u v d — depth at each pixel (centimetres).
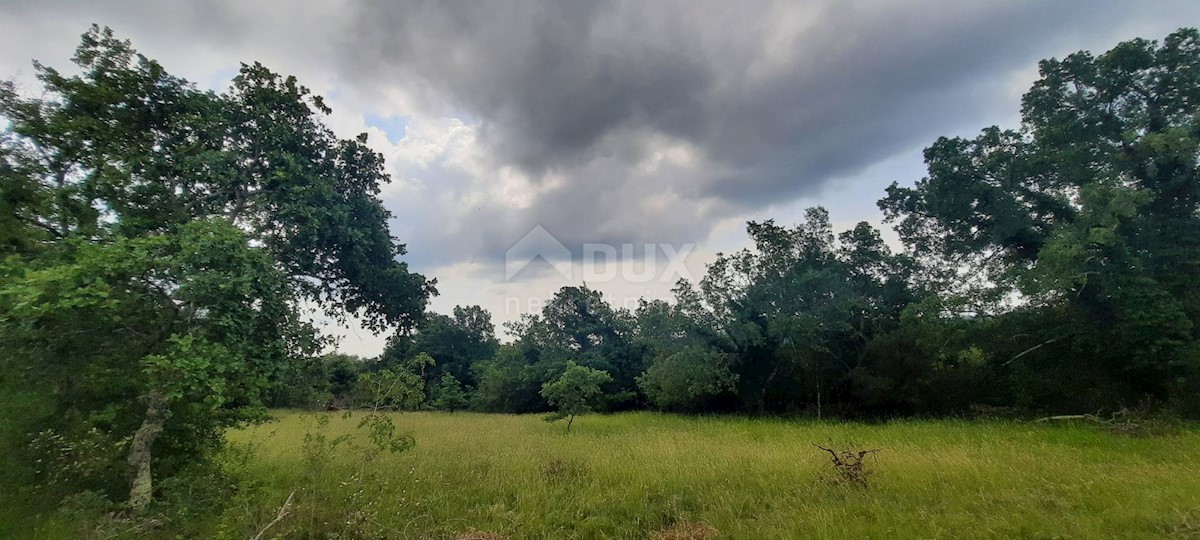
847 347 2081
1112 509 583
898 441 1140
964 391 1856
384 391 834
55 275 524
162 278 631
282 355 698
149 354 623
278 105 877
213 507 630
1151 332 1336
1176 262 1427
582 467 866
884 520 579
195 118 773
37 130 700
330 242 907
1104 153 1507
